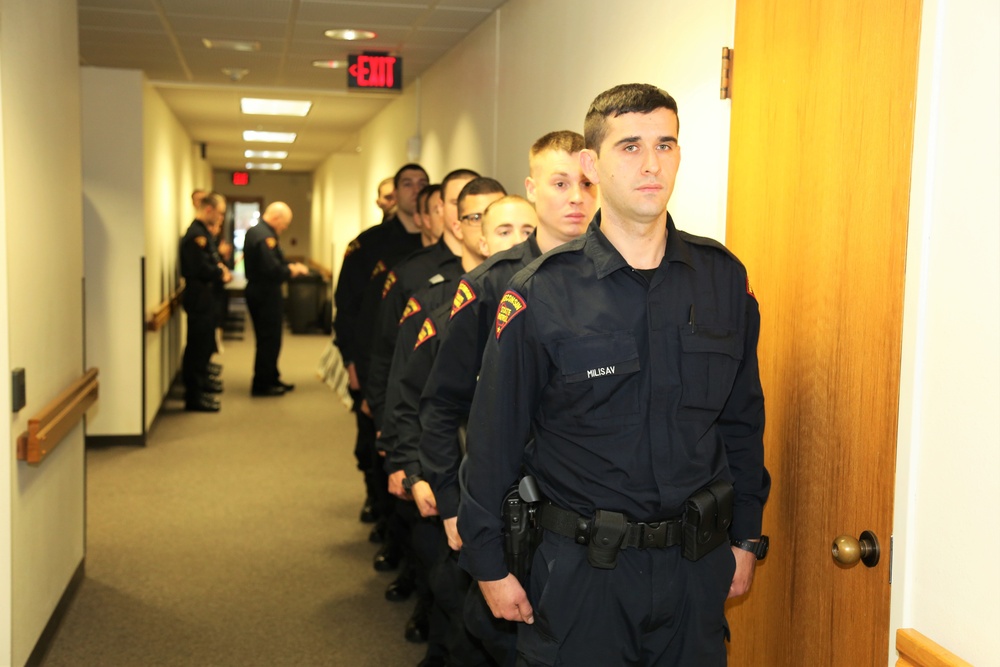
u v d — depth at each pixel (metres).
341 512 4.95
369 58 5.93
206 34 5.36
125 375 6.30
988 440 1.37
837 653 1.79
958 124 1.45
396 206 4.63
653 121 1.61
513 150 4.42
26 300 2.78
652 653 1.67
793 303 1.98
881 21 1.66
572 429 1.68
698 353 1.68
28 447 2.71
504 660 2.25
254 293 8.27
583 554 1.67
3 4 2.49
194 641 3.33
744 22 2.24
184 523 4.70
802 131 1.95
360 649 3.30
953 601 1.45
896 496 1.60
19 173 2.68
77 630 3.40
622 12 3.05
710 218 2.45
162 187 7.68
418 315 2.89
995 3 1.36
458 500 2.26
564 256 1.74
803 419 1.93
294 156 13.69
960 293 1.44
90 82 6.20
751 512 1.82
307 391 8.70
